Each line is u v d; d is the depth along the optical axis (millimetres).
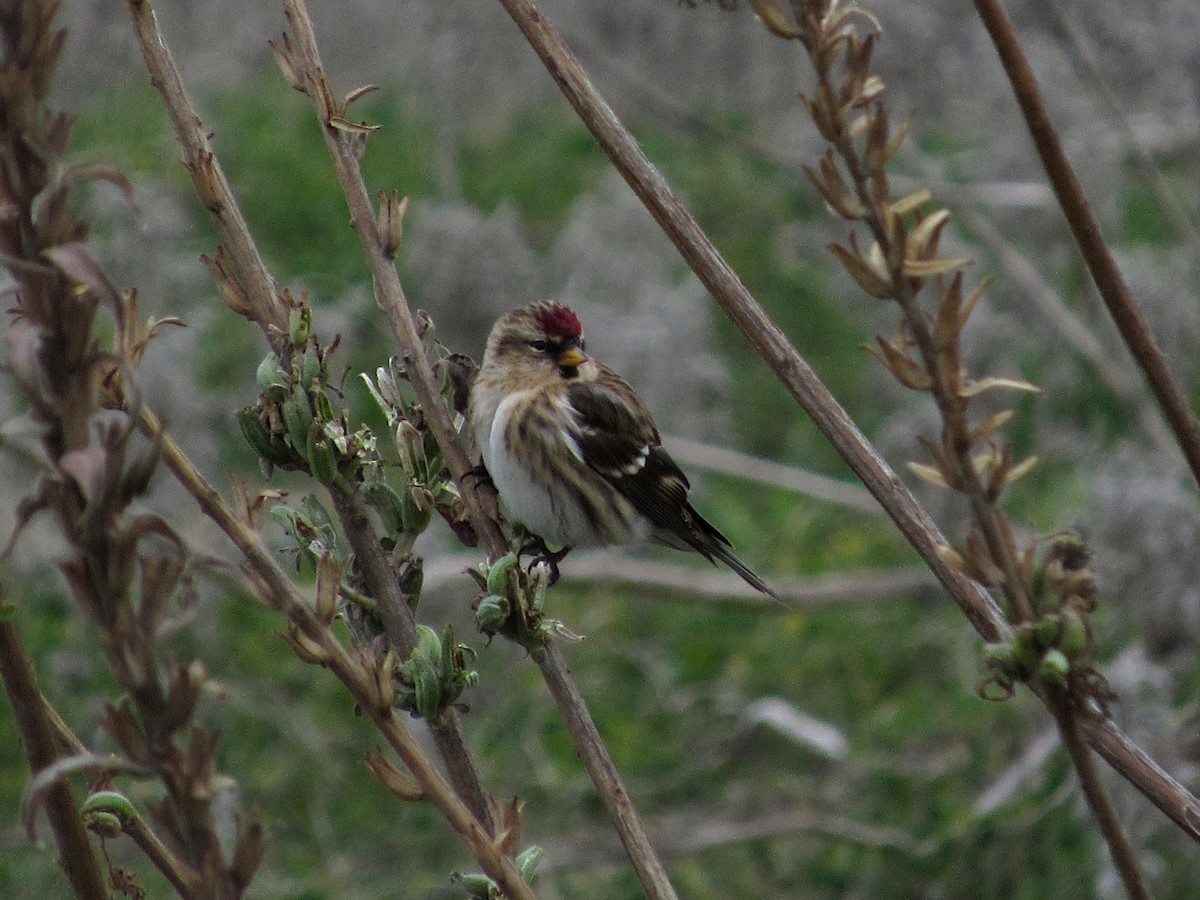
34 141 2607
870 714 12648
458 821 3379
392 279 4406
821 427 3967
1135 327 3756
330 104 4391
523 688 12852
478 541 4535
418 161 18391
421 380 4387
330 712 12414
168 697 2623
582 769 12117
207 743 2652
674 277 16797
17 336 2580
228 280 4105
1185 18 14242
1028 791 11383
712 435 15141
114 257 13688
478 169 18516
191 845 2648
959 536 13391
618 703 12969
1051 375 14188
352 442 4016
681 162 18250
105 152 15234
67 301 2623
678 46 18000
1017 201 12469
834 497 12414
